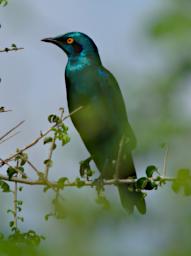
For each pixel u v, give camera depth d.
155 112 6.13
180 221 5.52
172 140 5.97
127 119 6.35
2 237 7.58
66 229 5.44
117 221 5.68
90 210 5.70
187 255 5.27
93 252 5.25
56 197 6.60
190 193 6.57
